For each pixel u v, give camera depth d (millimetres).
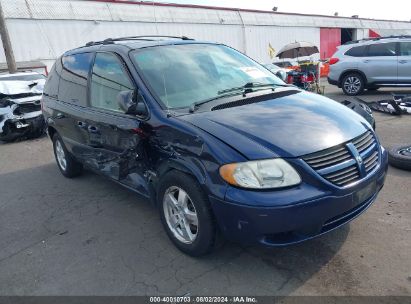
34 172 6160
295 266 2939
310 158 2625
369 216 3607
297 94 3672
